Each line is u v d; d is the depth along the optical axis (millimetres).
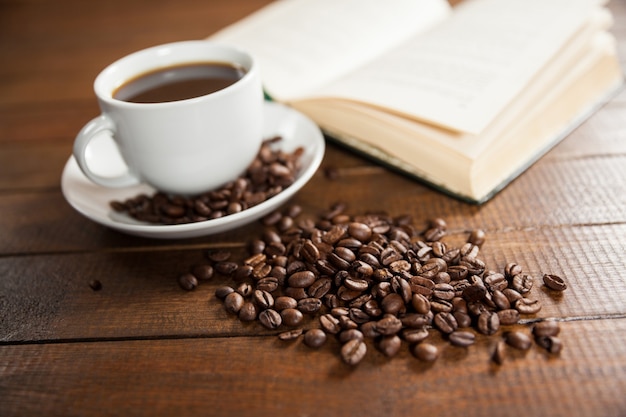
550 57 457
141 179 430
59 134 557
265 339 349
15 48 779
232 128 408
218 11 809
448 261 377
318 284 368
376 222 409
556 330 332
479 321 340
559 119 477
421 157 439
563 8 498
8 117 595
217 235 425
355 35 555
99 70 672
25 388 335
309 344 341
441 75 461
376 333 339
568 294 355
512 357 326
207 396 323
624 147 461
